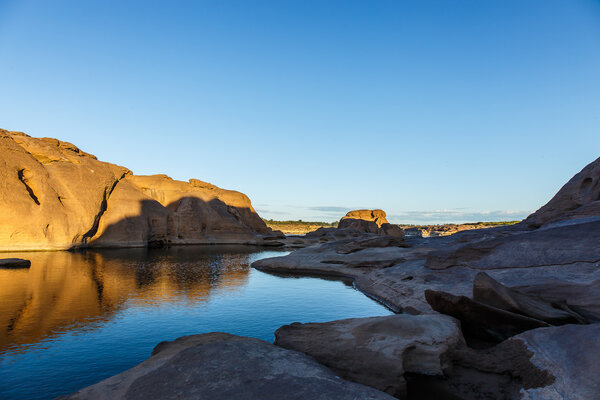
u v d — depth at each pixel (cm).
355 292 2200
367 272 2834
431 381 760
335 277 2948
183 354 671
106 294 1809
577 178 2459
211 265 3400
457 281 1695
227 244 7381
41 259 3278
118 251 4597
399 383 717
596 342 644
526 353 734
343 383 594
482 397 682
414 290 1791
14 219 3856
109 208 5438
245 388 547
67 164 4928
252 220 9394
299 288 2292
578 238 1458
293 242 7919
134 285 2111
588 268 1276
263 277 2786
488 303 1063
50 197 4316
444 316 988
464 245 1975
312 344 882
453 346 823
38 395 745
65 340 1101
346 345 846
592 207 1927
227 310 1570
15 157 4159
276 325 1339
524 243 1633
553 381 627
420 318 949
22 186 4078
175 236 6619
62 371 870
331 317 1514
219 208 7906
